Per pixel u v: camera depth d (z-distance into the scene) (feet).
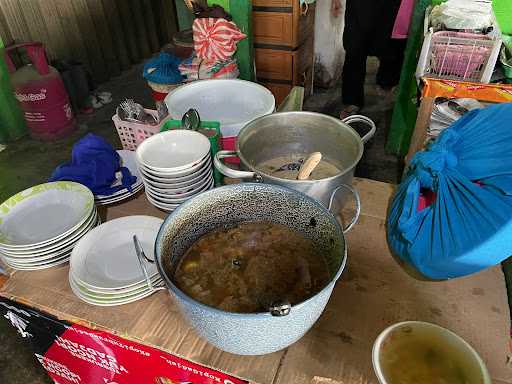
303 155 3.91
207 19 7.10
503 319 2.88
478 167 2.93
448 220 2.87
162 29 14.74
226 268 2.94
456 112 4.99
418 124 5.08
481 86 4.99
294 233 3.12
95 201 3.94
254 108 4.91
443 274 2.98
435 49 5.79
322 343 2.77
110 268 3.24
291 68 9.64
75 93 10.98
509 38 6.24
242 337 2.27
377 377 2.42
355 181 4.16
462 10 5.88
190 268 2.95
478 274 3.18
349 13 8.76
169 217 2.71
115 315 2.99
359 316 2.92
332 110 11.05
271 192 2.95
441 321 2.88
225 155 3.31
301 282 2.79
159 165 3.67
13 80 9.32
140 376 3.43
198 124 4.05
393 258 3.34
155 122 4.67
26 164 9.44
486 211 2.72
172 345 2.79
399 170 8.64
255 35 9.43
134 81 12.89
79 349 3.51
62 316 3.05
